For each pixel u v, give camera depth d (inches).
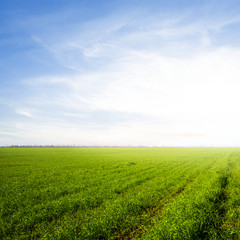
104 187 632.4
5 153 2354.8
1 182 744.3
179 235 269.9
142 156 2161.7
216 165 1243.8
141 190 594.9
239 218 359.9
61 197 540.7
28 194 563.2
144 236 302.7
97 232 320.8
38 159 1692.9
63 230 320.5
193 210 342.6
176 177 800.9
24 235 324.2
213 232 301.6
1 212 425.7
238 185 636.7
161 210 430.9
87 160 1644.9
